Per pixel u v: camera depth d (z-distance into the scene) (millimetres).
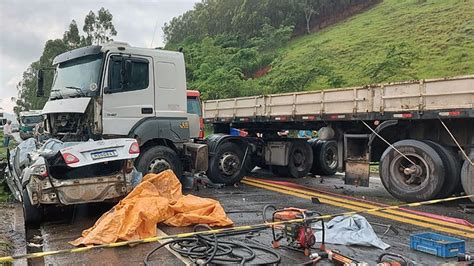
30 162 6562
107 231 5242
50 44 49219
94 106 7703
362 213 7082
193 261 4457
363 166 8961
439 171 7453
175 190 6801
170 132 8547
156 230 5625
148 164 8180
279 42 53000
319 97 9570
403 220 6574
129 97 8008
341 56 42344
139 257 4715
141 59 8172
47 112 8305
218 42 53000
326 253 4578
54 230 6062
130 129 8047
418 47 38344
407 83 7801
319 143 12336
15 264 4605
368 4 62188
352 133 9375
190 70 41281
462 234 5762
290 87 33938
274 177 11992
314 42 50562
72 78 8188
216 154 9961
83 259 4676
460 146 7605
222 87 33719
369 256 4730
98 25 51812
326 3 60625
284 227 4867
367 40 45188
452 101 7113
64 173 6559
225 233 5391
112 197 6449
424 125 8148
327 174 12406
